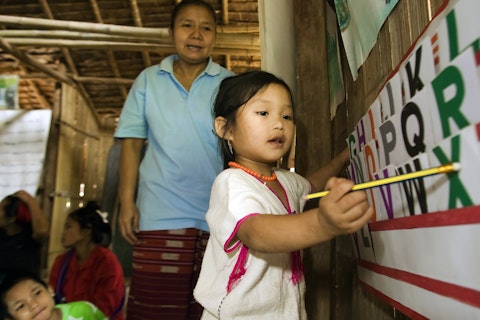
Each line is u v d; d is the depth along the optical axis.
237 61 5.17
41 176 5.31
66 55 5.48
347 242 1.47
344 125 1.55
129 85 6.02
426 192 0.67
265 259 0.99
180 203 1.66
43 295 1.73
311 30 1.78
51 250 5.41
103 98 6.46
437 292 0.65
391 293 0.89
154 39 4.36
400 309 0.83
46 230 2.13
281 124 1.03
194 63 1.79
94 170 6.90
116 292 2.42
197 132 1.71
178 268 1.63
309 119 1.73
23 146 5.34
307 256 1.66
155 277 1.63
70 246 2.50
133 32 4.26
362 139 1.07
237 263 0.99
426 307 0.70
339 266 1.61
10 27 4.91
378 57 1.06
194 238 1.65
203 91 1.75
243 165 1.11
